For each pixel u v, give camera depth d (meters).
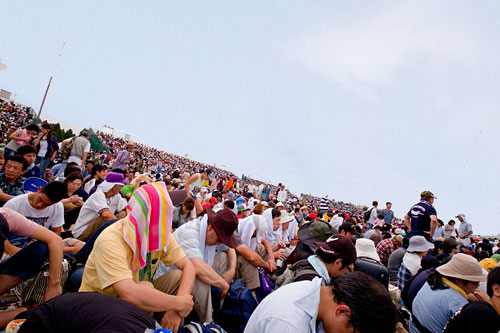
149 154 56.34
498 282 2.18
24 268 2.39
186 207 5.65
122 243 1.95
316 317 1.45
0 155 5.53
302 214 14.20
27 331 1.15
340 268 2.59
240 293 3.01
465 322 2.25
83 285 1.96
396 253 5.76
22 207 3.19
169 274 2.52
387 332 1.26
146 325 1.24
